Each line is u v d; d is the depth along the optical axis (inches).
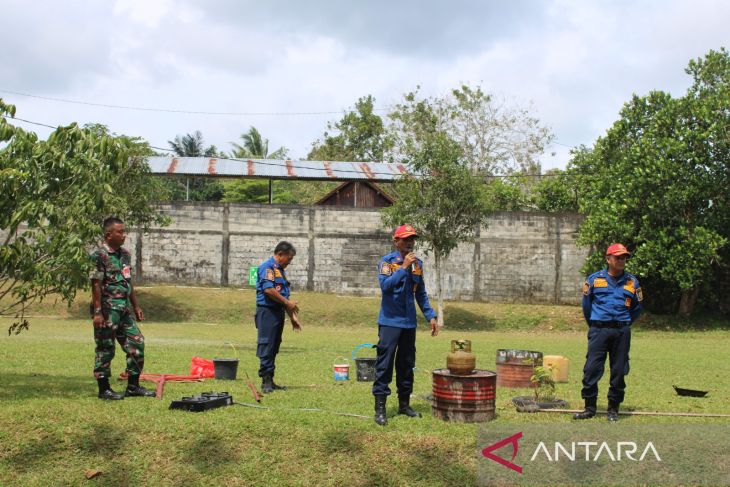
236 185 1987.0
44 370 437.1
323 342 767.1
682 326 1169.4
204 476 255.3
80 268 337.4
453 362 305.3
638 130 1229.7
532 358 409.4
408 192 1128.8
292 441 275.7
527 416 319.6
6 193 334.6
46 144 345.7
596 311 321.1
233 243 1302.9
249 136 2212.1
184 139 2311.8
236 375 438.0
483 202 1130.7
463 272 1322.6
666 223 1147.3
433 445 271.6
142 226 1282.0
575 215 1325.0
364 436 278.2
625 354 318.3
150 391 343.6
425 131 1894.7
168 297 1198.3
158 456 266.1
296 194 2098.9
